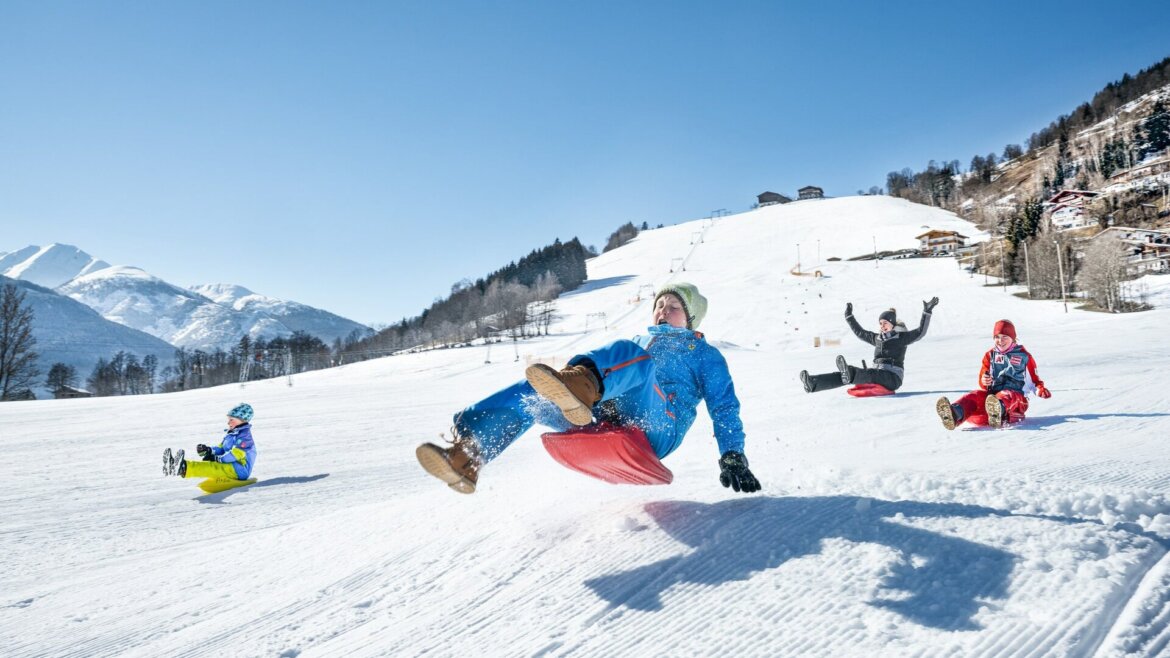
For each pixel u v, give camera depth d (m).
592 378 2.65
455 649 1.98
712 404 3.22
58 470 10.20
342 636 2.19
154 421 17.45
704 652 1.80
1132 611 1.82
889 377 10.76
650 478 3.00
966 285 64.31
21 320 42.97
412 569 2.73
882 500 2.83
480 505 3.55
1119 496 2.68
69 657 2.41
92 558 5.15
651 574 2.32
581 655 1.86
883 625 1.83
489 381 29.47
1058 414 7.25
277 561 3.34
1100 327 29.11
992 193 151.75
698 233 137.12
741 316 55.72
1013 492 2.83
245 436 8.59
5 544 5.69
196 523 6.48
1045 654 1.65
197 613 2.68
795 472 3.48
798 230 123.06
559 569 2.47
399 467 9.59
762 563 2.30
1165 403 7.39
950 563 2.17
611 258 133.50
